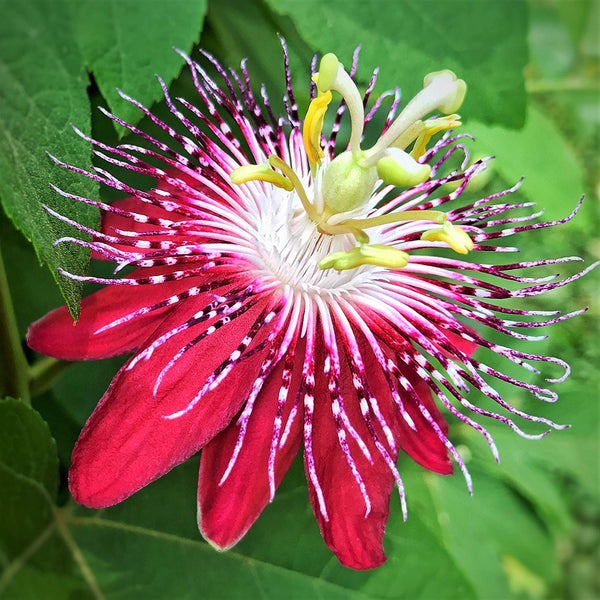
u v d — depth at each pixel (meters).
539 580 0.26
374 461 0.10
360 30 0.12
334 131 0.12
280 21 0.13
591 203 0.20
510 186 0.17
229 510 0.09
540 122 0.18
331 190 0.10
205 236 0.10
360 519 0.10
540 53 0.23
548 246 0.18
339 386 0.10
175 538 0.11
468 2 0.13
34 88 0.09
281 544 0.11
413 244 0.12
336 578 0.11
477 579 0.16
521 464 0.16
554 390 0.17
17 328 0.11
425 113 0.10
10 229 0.12
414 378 0.11
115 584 0.11
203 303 0.10
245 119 0.12
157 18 0.10
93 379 0.12
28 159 0.09
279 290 0.11
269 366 0.10
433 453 0.11
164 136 0.13
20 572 0.10
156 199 0.10
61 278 0.09
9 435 0.10
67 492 0.11
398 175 0.10
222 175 0.11
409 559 0.11
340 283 0.11
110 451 0.09
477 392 0.16
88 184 0.09
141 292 0.10
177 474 0.11
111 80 0.10
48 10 0.09
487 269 0.11
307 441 0.09
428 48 0.13
